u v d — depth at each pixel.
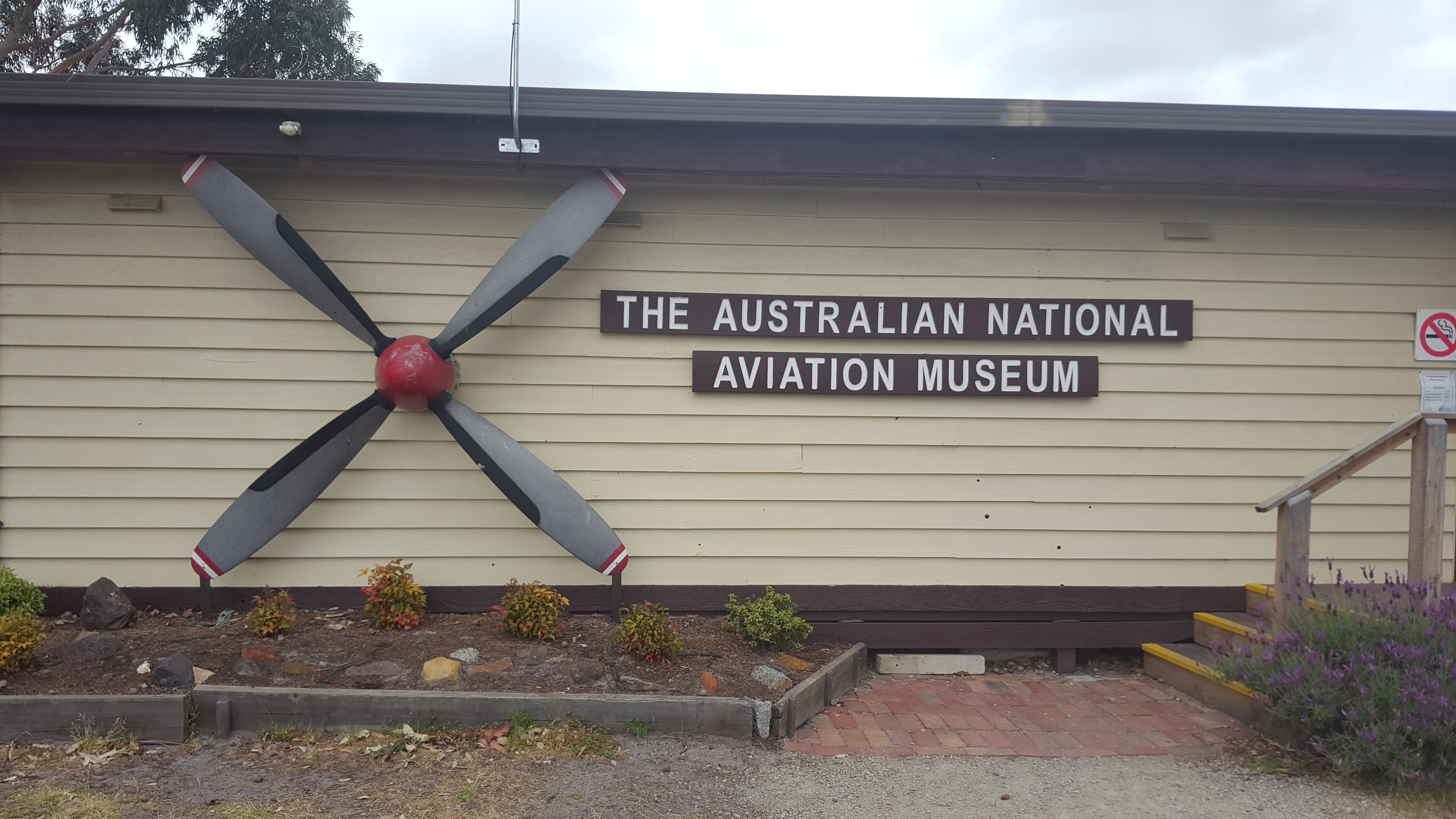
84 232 5.02
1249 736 4.23
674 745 3.93
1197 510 5.38
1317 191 5.23
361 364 5.13
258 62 14.26
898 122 4.82
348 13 14.61
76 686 3.94
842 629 5.30
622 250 5.23
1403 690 3.48
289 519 4.84
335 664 4.25
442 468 5.17
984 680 5.18
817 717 4.45
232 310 5.08
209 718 3.87
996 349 5.34
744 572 5.28
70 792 3.27
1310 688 3.66
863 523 5.31
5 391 4.99
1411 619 3.86
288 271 4.75
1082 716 4.53
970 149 4.93
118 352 5.04
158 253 5.05
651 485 5.24
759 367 5.23
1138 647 5.46
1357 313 5.43
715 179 5.23
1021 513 5.34
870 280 5.31
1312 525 5.41
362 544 5.14
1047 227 5.36
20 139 4.62
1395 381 5.43
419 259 5.15
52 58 14.20
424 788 3.40
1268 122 4.84
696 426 5.25
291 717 3.89
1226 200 5.41
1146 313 5.32
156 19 13.58
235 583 5.08
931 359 5.28
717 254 5.27
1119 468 5.36
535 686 4.15
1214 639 5.11
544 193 5.21
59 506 5.02
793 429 5.29
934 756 3.96
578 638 4.72
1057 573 5.36
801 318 5.24
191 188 4.65
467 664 4.29
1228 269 5.39
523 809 3.26
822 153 4.91
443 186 5.17
